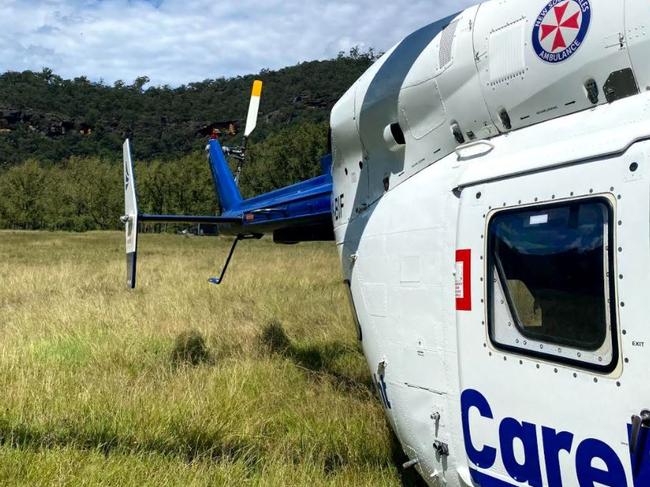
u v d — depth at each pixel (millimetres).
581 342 2174
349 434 4348
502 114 2877
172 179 69188
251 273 13555
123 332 7305
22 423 4383
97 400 4824
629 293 2006
